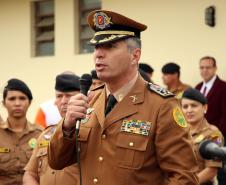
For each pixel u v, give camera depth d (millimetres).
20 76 23734
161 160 6562
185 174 6457
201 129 11516
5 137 10812
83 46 21953
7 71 24219
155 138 6570
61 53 22375
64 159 6875
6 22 24250
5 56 24297
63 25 22359
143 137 6555
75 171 8500
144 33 19734
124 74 6711
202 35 18109
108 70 6594
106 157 6633
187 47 18484
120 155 6559
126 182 6496
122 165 6531
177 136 6539
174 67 17016
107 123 6699
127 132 6598
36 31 23422
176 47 18781
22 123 11008
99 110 6844
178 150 6520
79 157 6730
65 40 22266
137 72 6859
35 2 23438
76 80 9656
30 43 23422
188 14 18469
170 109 6617
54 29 22688
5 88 11086
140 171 6520
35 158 9336
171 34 18922
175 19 18828
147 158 6543
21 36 23734
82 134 6809
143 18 19766
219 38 17656
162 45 19172
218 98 16469
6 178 10656
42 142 9336
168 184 6523
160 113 6594
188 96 11586
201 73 16844
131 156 6527
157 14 19312
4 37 24328
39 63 23062
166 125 6547
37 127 11188
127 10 20250
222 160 5766
